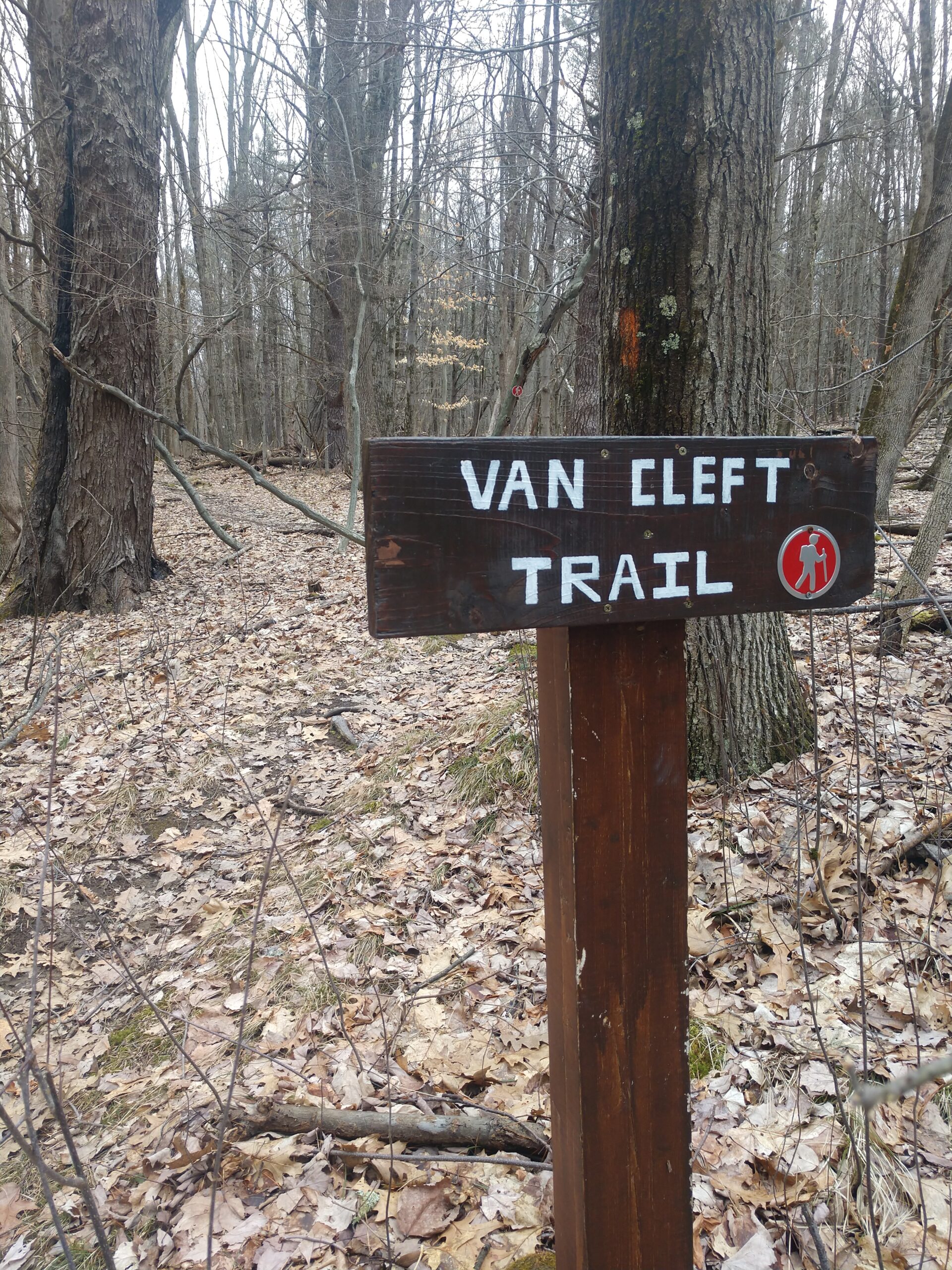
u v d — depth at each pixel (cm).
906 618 471
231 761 491
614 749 141
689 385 307
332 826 437
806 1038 243
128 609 839
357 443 826
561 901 148
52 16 930
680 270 300
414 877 375
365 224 1015
